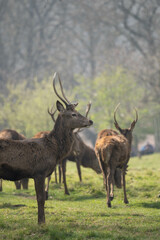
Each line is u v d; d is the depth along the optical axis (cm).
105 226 2631
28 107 11869
